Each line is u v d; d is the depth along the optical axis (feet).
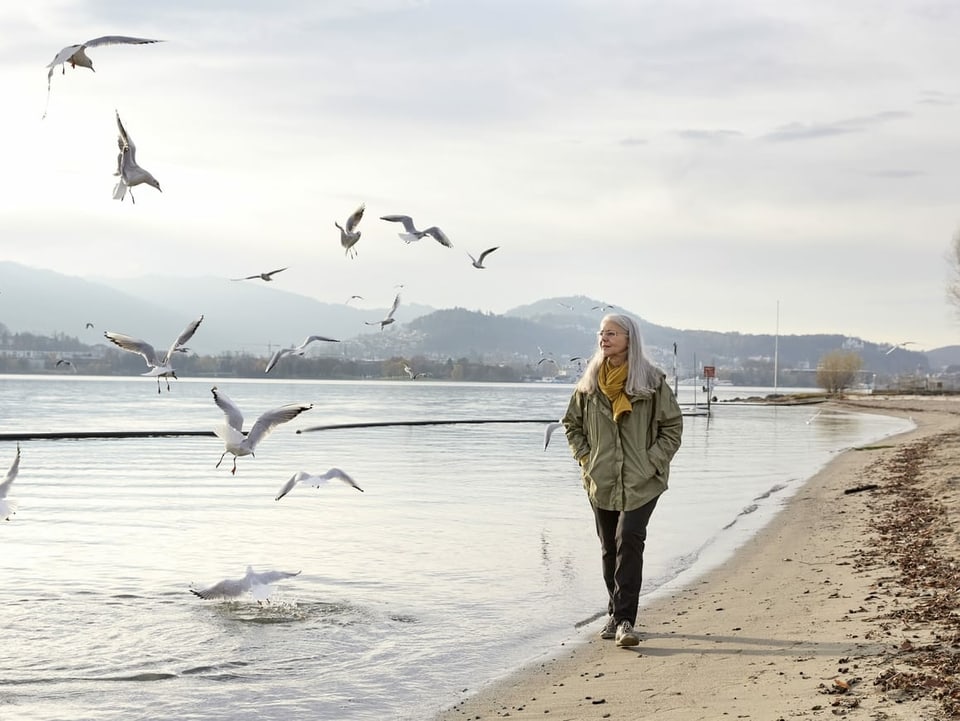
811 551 58.65
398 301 67.05
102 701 33.30
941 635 34.47
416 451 169.58
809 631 37.32
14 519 78.28
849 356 634.84
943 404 440.45
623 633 37.19
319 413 331.77
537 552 63.10
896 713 26.21
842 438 213.25
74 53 28.63
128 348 35.45
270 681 35.50
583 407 37.19
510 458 154.71
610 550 38.37
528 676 34.96
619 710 29.60
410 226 50.39
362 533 71.26
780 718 26.73
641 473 36.11
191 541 67.10
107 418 265.13
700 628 39.83
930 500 79.00
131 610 46.21
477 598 49.03
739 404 466.29
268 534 70.49
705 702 29.35
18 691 34.32
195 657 38.52
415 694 33.73
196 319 36.83
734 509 84.84
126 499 92.94
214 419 263.08
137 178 32.09
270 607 46.91
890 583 45.70
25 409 311.06
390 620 44.37
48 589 50.93
